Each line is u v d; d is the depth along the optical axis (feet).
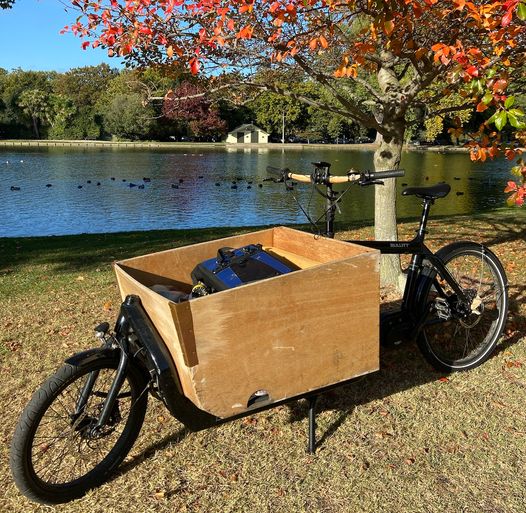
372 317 9.57
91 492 9.26
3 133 292.40
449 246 12.91
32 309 18.72
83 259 27.94
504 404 11.68
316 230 11.37
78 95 311.88
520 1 9.79
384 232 19.07
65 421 10.23
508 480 9.40
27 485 8.49
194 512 8.80
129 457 10.16
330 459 9.98
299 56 16.55
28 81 302.25
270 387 8.89
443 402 11.78
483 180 103.86
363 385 12.52
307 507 8.86
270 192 88.58
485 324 14.90
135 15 14.29
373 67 19.51
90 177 111.86
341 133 285.23
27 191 89.76
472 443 10.40
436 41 14.49
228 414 8.66
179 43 15.29
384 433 10.71
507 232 32.12
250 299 8.34
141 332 8.79
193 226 59.93
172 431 10.89
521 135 13.85
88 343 15.42
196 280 10.32
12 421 11.35
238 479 9.52
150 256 10.56
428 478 9.46
